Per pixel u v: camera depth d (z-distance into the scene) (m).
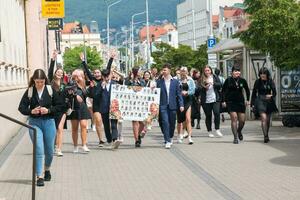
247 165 13.05
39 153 10.92
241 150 15.66
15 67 25.06
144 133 19.59
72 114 15.65
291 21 20.62
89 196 9.98
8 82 22.03
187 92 17.56
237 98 17.48
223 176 11.74
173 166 13.17
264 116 17.34
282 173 11.91
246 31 21.53
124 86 16.78
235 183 10.96
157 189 10.52
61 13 34.66
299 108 22.64
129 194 10.10
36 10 35.81
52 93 11.16
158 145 17.48
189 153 15.38
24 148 16.53
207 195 9.90
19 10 30.00
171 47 65.19
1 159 14.34
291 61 20.88
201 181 11.23
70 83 16.19
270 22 20.62
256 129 21.81
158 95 16.81
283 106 22.64
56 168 13.13
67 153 15.79
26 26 35.62
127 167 13.16
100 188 10.70
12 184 11.08
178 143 17.94
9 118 9.09
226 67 30.83
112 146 16.72
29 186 10.88
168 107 16.77
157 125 25.23
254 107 17.56
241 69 28.70
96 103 17.14
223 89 17.58
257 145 16.70
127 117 16.75
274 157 14.15
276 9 20.62
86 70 18.03
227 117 29.03
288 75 22.66
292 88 22.67
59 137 15.22
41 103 11.01
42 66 40.16
